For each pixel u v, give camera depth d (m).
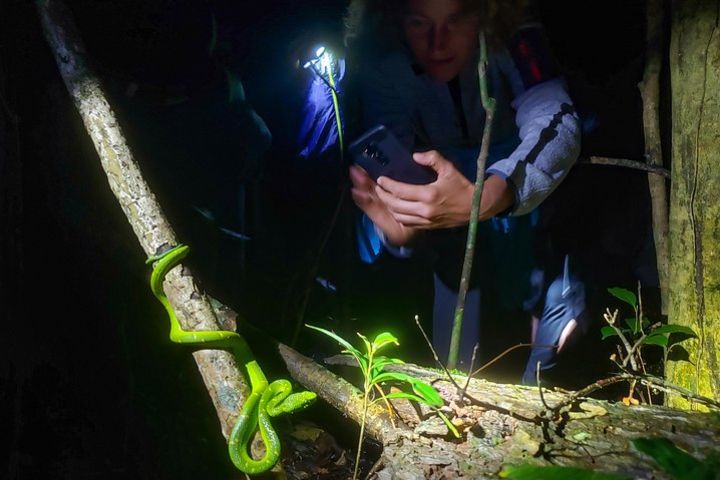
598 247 1.32
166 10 0.96
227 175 1.13
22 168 0.93
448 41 1.01
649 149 1.07
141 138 1.02
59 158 0.93
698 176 0.87
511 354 1.32
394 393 0.68
